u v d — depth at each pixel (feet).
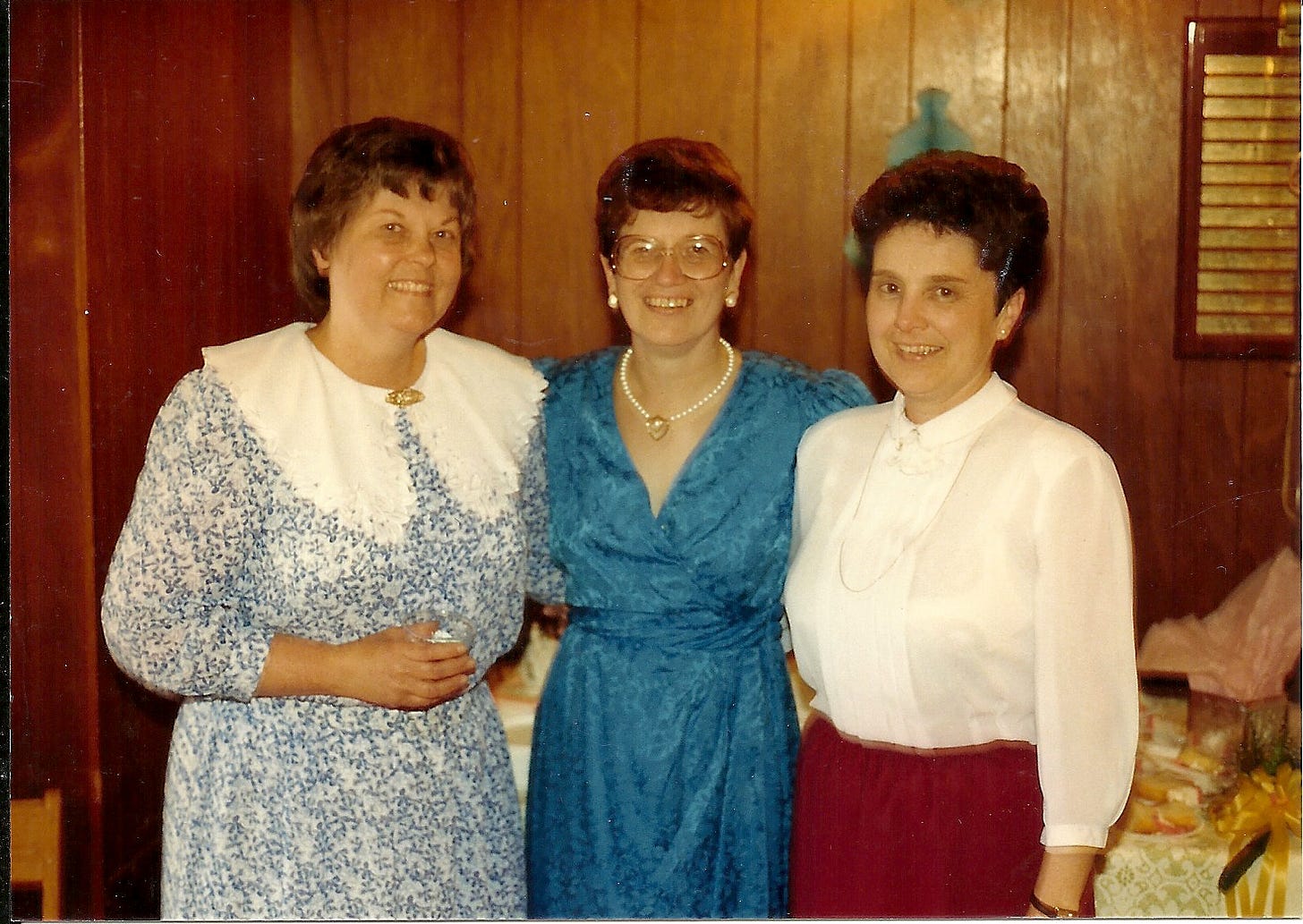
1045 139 6.08
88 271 4.90
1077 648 3.84
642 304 4.51
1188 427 6.16
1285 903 4.90
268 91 5.91
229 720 4.17
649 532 4.62
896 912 4.10
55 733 5.08
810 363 6.23
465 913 4.37
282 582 4.05
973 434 4.09
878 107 6.13
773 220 6.20
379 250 4.13
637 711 4.61
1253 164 6.01
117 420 5.11
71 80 4.79
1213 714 5.36
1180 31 5.96
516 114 6.18
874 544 4.10
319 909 4.17
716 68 6.16
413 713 4.24
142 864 5.35
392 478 4.16
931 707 4.01
